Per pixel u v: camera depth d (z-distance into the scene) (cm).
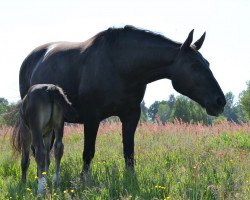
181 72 807
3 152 1308
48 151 831
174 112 8262
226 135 1525
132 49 848
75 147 1340
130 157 900
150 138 1416
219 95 788
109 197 697
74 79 906
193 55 806
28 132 850
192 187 725
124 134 902
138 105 891
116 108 873
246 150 1330
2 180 909
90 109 880
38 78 973
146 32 852
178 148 1152
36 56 1048
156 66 837
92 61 879
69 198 675
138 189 743
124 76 855
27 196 730
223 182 728
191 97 815
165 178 775
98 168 919
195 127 1625
